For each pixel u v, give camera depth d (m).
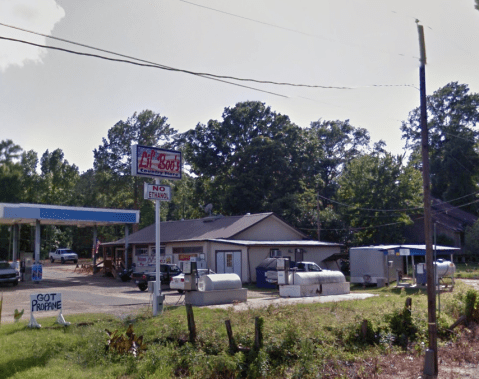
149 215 61.50
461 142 56.25
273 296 23.67
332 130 67.44
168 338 12.59
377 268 30.48
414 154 53.53
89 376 9.92
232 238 34.09
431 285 11.82
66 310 17.70
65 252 58.62
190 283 19.56
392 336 13.88
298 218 46.88
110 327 12.99
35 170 57.72
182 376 10.56
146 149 17.73
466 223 54.38
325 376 10.89
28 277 33.91
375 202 43.31
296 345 11.91
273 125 54.75
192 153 54.72
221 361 10.74
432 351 11.12
